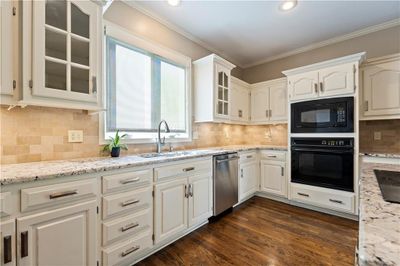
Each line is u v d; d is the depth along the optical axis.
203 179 2.27
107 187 1.42
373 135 2.72
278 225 2.31
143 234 1.65
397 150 2.56
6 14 1.23
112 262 1.44
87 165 1.43
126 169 1.54
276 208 2.83
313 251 1.80
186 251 1.82
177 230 1.94
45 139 1.63
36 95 1.33
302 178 2.80
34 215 1.11
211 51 3.38
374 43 2.78
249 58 3.86
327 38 3.10
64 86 1.49
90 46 1.60
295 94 2.87
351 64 2.42
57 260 1.18
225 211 2.71
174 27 2.72
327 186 2.58
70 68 1.50
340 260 1.67
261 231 2.17
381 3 2.26
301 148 2.79
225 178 2.58
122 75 2.20
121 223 1.50
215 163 2.43
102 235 1.40
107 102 2.06
